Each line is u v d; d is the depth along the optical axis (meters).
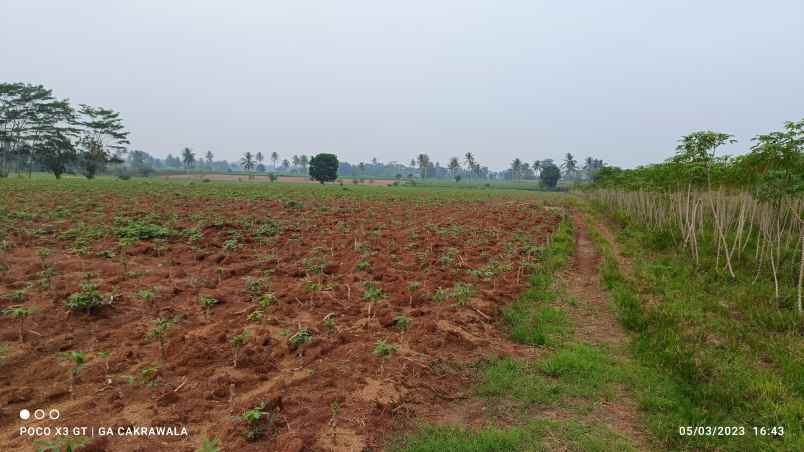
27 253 10.27
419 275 10.09
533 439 4.41
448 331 6.78
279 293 8.29
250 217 17.86
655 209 20.52
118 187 34.31
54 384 4.81
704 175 13.17
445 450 4.13
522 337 7.07
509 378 5.66
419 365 5.65
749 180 11.14
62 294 7.20
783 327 7.41
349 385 5.05
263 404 4.30
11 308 6.52
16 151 60.38
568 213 28.66
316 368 5.53
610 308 8.73
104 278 8.65
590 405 5.13
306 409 4.54
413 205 29.70
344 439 4.11
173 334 6.24
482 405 5.09
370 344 6.17
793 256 10.66
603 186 34.19
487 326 7.46
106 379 4.93
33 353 5.43
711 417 4.83
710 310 8.42
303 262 10.71
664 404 5.07
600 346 6.93
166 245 11.59
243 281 9.14
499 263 11.66
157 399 4.57
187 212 19.17
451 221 20.69
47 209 17.55
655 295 9.52
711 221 18.12
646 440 4.51
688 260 12.49
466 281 9.91
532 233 17.98
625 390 5.52
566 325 7.80
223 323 6.70
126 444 3.84
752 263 11.45
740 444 4.36
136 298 7.56
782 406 4.89
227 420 4.28
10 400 4.41
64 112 61.44
